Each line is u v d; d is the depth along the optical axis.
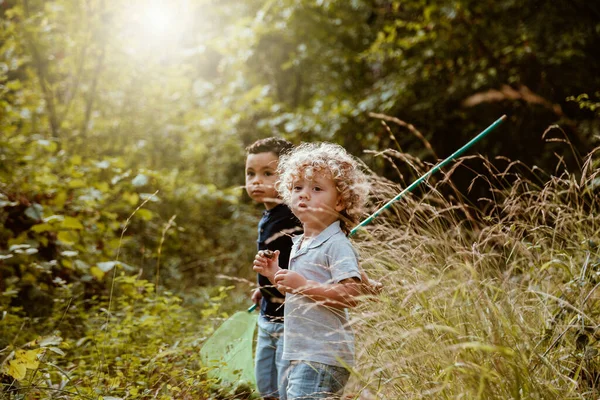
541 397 2.45
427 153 8.66
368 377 2.84
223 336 4.21
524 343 2.63
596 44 8.22
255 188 4.01
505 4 8.61
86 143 8.88
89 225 6.00
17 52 8.51
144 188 8.21
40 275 5.44
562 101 8.05
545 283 3.44
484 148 8.36
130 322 4.66
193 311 6.21
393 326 2.90
